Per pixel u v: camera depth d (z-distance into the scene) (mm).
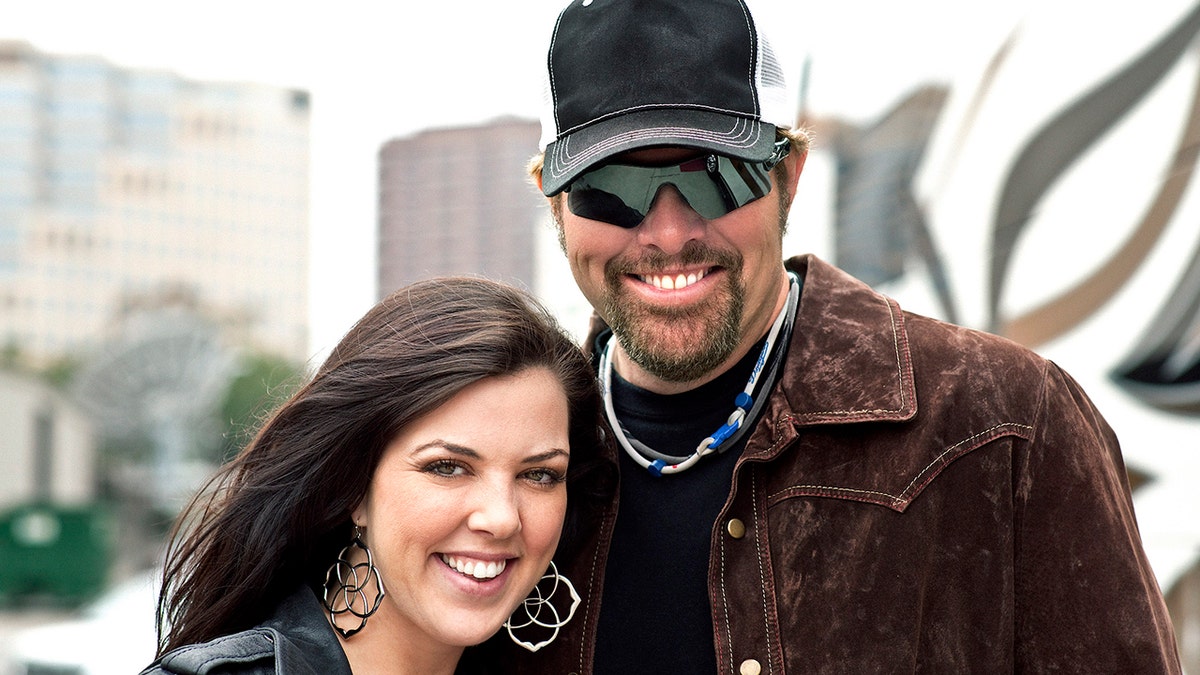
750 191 1903
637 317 1960
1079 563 1846
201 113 66875
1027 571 1874
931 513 1882
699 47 1910
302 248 67562
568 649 2025
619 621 1994
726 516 1944
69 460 36812
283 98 68625
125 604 9172
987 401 1900
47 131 63688
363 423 1884
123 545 27625
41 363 56188
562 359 1954
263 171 67500
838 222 5559
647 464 2010
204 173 66312
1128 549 1860
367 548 1943
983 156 4520
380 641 1935
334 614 1955
